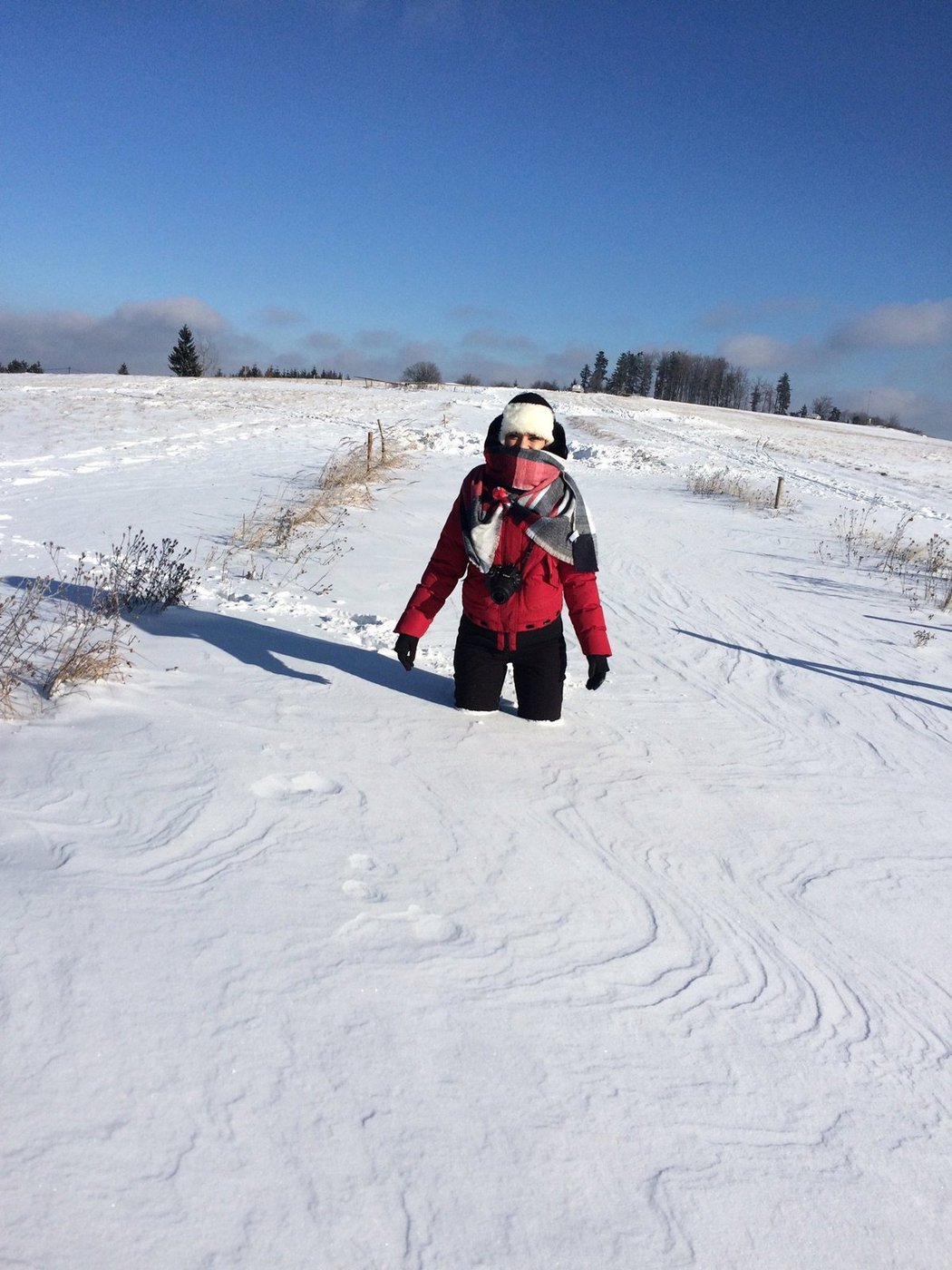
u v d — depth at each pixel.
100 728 4.03
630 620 8.15
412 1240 1.82
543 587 4.55
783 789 4.41
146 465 18.69
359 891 3.01
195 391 49.81
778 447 44.16
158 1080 2.11
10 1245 1.69
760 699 5.96
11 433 24.95
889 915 3.33
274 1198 1.86
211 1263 1.72
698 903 3.26
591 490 20.48
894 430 91.88
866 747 5.20
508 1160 2.03
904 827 4.12
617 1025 2.54
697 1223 1.94
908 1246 1.96
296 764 3.91
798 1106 2.33
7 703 4.09
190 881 2.93
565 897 3.16
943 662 7.57
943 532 19.06
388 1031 2.38
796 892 3.43
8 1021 2.23
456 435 29.16
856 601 10.09
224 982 2.47
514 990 2.62
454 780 3.98
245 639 5.86
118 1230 1.75
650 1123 2.20
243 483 16.11
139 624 5.96
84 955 2.50
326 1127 2.05
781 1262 1.88
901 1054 2.58
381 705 4.80
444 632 6.74
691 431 50.34
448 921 2.92
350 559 9.51
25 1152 1.88
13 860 2.90
